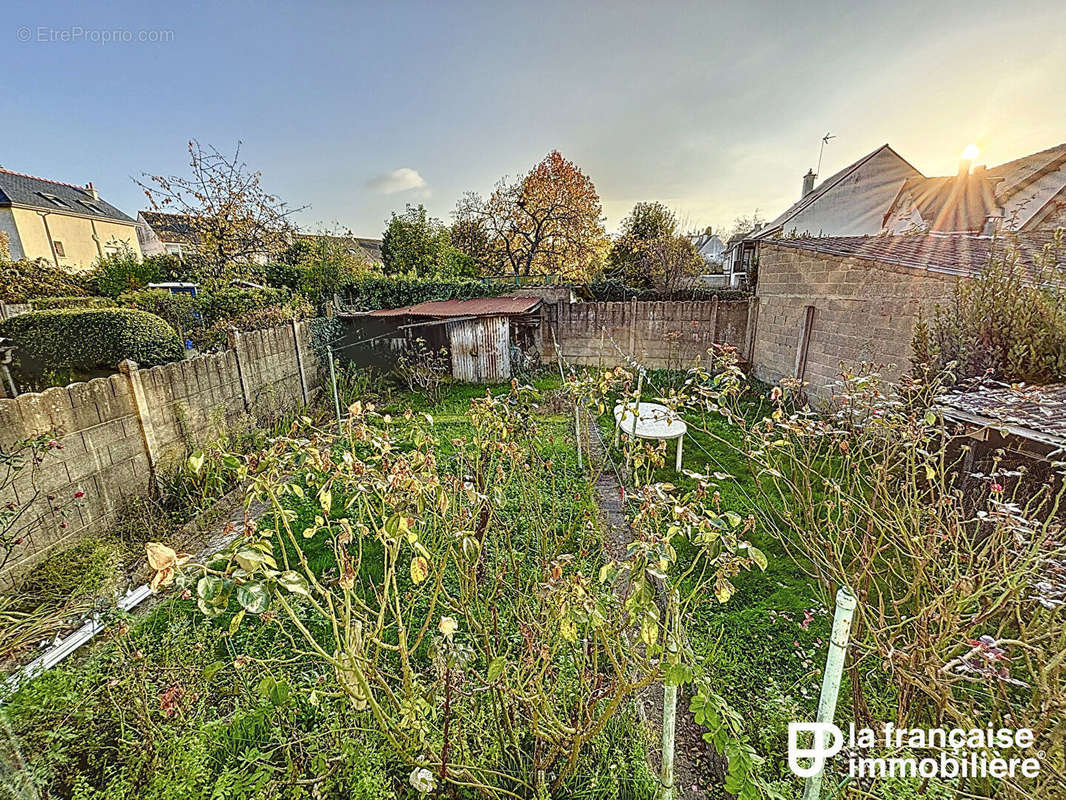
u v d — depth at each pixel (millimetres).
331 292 13859
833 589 2758
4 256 17812
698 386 3100
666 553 1470
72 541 3994
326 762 2008
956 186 13859
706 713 1509
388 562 2000
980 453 3818
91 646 2809
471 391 9742
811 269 7945
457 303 12273
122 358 6984
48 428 3893
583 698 2010
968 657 1662
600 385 3797
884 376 6520
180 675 2453
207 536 4469
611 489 5039
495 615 2508
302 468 1906
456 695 2111
